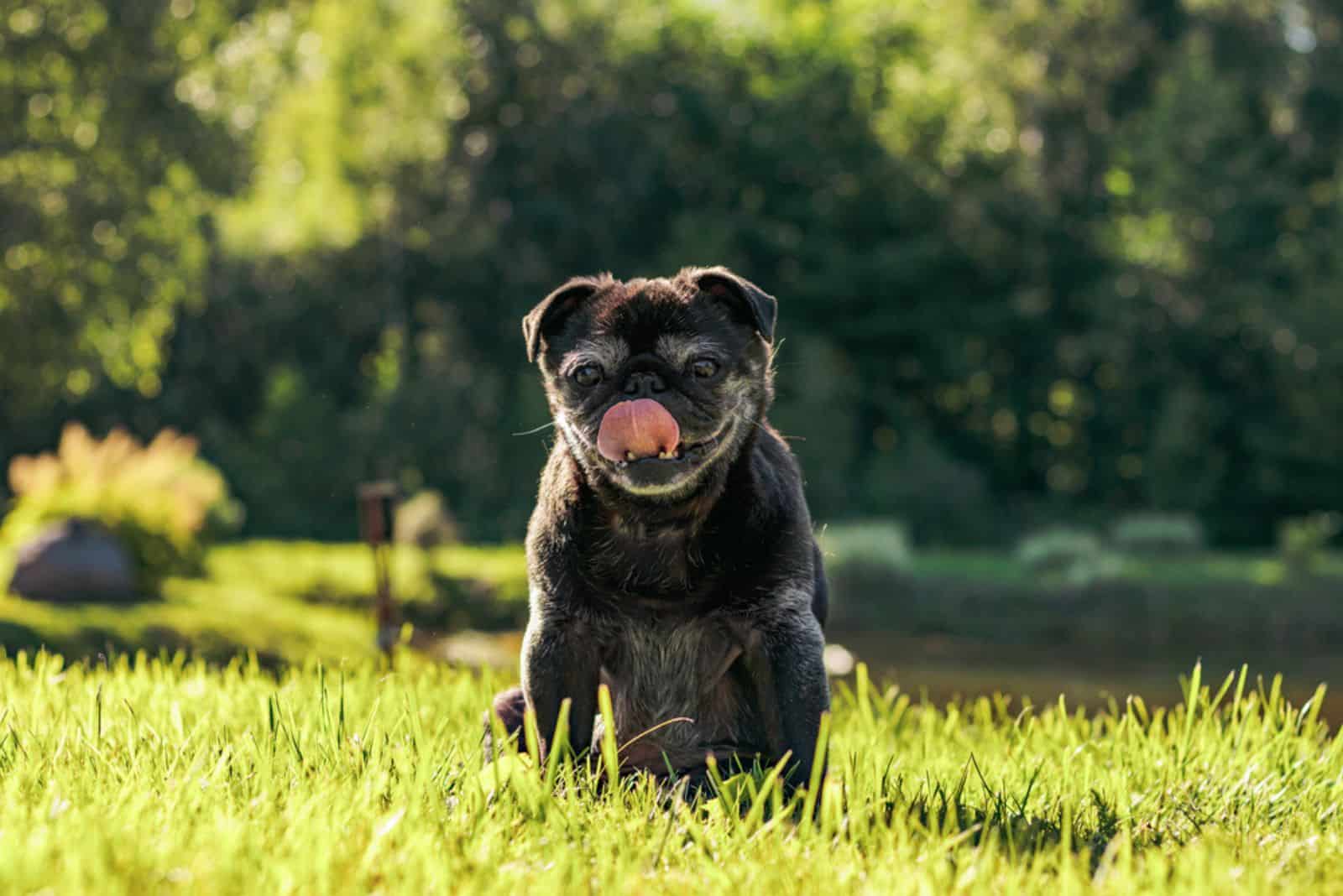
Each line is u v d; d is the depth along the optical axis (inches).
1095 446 1870.1
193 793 168.7
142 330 1306.6
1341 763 225.9
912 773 222.7
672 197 1937.7
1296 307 1683.1
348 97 1925.4
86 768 183.2
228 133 1282.0
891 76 2033.7
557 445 205.9
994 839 162.6
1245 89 1860.2
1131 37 1892.2
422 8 1946.4
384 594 422.6
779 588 195.5
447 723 229.3
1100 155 1911.9
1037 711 629.0
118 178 1203.2
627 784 188.5
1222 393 1803.6
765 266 1934.1
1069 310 1918.1
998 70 1908.2
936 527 1632.6
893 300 1897.1
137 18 1182.9
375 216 1914.4
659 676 202.7
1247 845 172.9
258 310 1859.0
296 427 1702.8
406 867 144.6
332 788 173.6
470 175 1870.1
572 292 202.1
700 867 157.6
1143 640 1040.2
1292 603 1071.6
